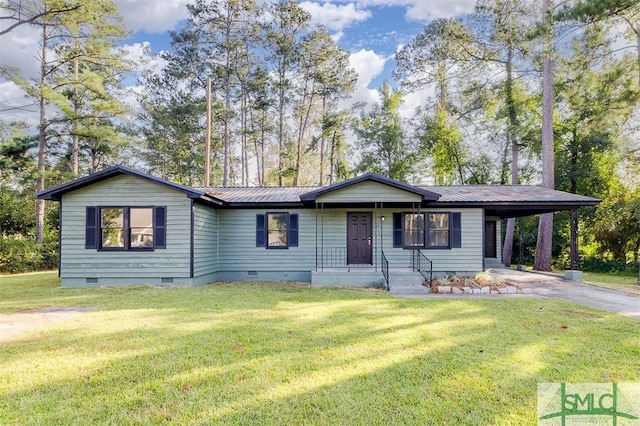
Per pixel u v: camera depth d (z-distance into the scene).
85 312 7.20
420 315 6.88
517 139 19.66
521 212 14.70
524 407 3.34
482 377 3.97
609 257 18.31
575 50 12.08
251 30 25.81
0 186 24.61
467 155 23.75
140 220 11.16
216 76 26.33
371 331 5.76
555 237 20.75
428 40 21.89
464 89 21.08
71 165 23.52
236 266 12.83
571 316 6.77
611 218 16.72
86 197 11.06
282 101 28.08
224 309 7.41
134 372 4.13
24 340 5.30
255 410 3.29
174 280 11.01
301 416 3.19
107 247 11.05
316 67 26.89
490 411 3.27
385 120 26.23
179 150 29.89
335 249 12.70
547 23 11.56
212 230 12.46
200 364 4.37
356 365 4.32
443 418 3.15
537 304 7.96
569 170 19.58
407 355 4.65
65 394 3.62
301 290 10.11
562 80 16.27
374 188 11.37
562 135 20.06
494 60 19.75
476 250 12.20
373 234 12.62
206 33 25.58
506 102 19.94
